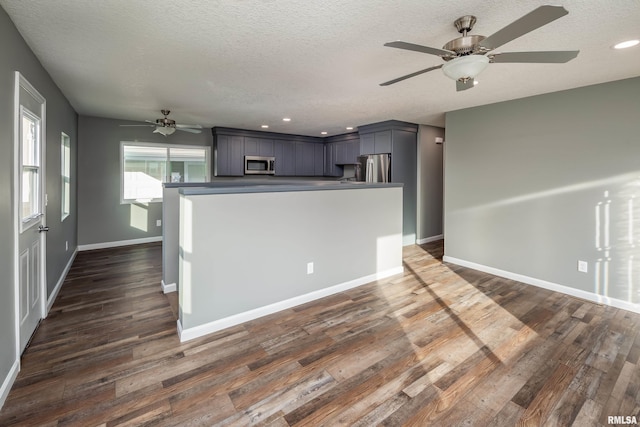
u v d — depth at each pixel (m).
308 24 2.07
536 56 1.88
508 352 2.42
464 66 1.88
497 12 1.91
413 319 2.97
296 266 3.25
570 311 3.14
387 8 1.87
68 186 4.38
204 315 2.66
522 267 3.99
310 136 7.73
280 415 1.78
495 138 4.20
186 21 2.04
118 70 2.95
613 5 1.82
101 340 2.56
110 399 1.89
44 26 2.11
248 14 1.95
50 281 3.21
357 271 3.84
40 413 1.77
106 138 5.59
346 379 2.10
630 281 3.16
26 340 2.43
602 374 2.14
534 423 1.72
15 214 2.12
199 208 2.59
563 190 3.59
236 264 2.82
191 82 3.32
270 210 3.02
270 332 2.71
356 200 3.78
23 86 2.26
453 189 4.74
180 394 1.94
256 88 3.53
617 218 3.21
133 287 3.74
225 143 6.48
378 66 2.84
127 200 5.86
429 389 2.00
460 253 4.72
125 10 1.90
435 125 6.12
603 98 3.25
